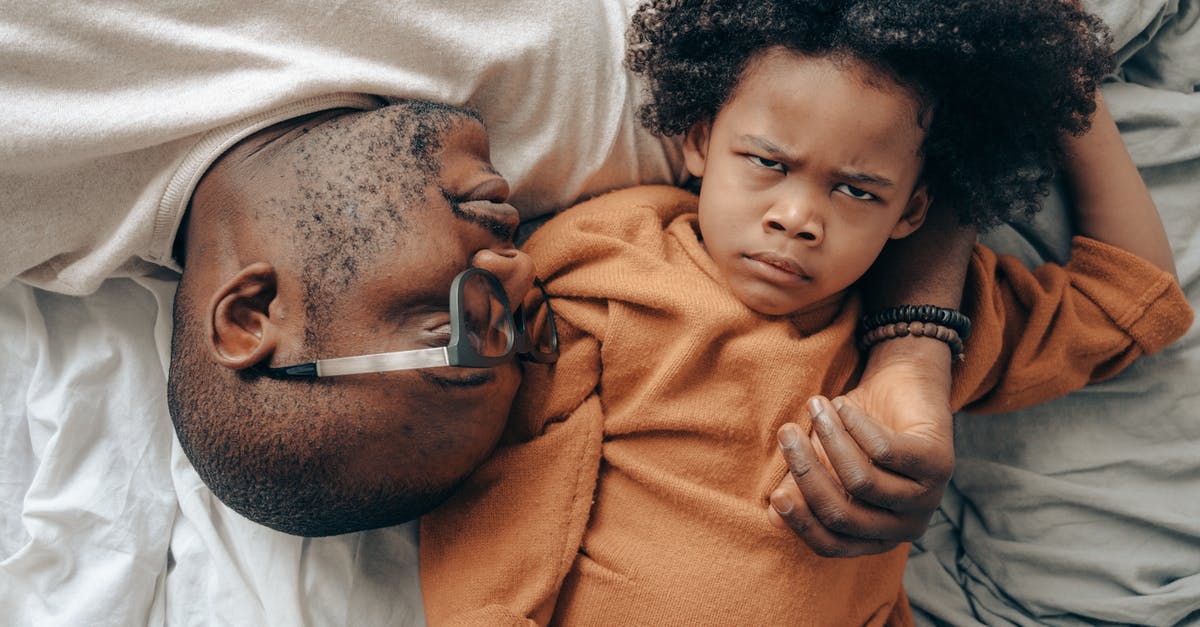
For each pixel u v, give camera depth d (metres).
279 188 0.81
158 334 1.00
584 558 0.91
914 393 0.86
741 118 0.82
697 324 0.87
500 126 0.95
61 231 0.88
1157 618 1.13
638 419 0.89
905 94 0.79
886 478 0.78
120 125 0.81
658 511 0.90
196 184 0.84
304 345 0.78
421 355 0.77
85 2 0.79
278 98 0.82
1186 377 1.15
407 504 0.84
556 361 0.91
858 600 0.98
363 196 0.80
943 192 0.93
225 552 0.99
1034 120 0.89
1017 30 0.79
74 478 1.00
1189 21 1.18
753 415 0.88
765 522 0.87
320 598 0.99
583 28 0.91
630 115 0.97
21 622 0.97
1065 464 1.17
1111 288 1.05
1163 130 1.16
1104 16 1.10
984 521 1.20
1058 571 1.16
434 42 0.86
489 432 0.85
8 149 0.80
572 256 0.92
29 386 1.01
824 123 0.78
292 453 0.78
